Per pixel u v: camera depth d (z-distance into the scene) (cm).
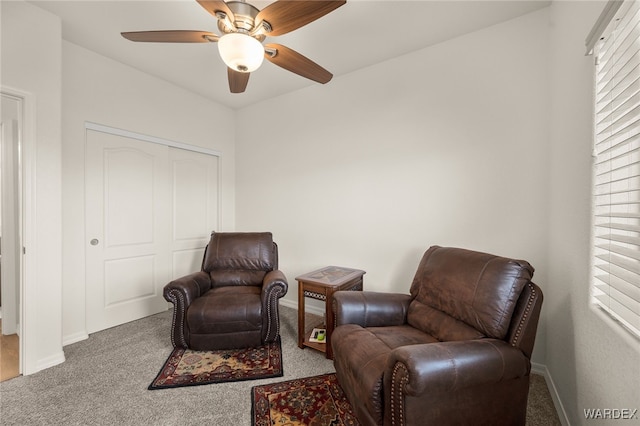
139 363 205
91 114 252
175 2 192
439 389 110
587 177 130
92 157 256
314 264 314
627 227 98
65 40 235
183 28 219
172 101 318
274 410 158
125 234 281
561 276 163
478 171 218
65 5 195
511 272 140
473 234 220
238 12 146
